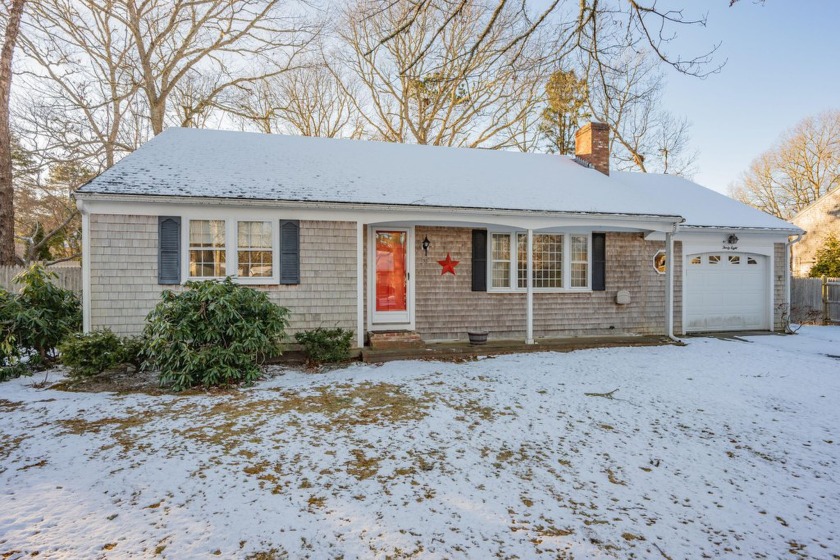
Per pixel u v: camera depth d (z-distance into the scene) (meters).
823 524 3.24
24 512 3.14
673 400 6.12
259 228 8.34
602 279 10.98
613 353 9.30
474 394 6.32
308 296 8.57
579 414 5.51
